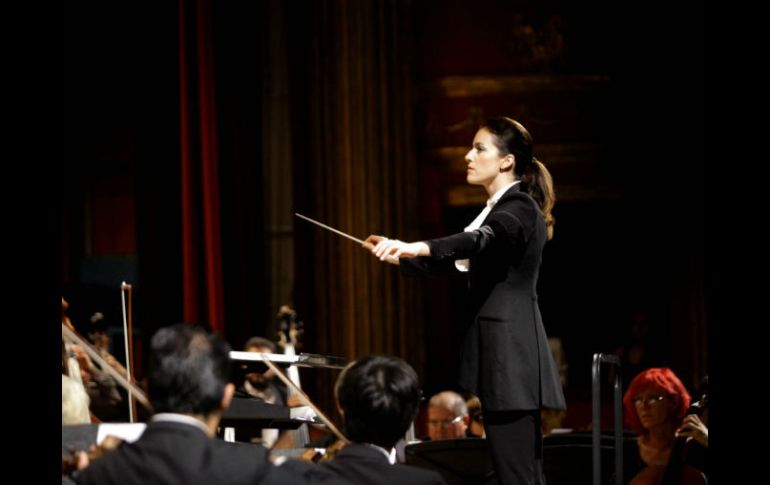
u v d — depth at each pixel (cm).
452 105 4016
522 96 4022
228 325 3766
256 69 3881
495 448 1195
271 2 4006
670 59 4047
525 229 1188
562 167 4047
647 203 4091
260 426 1270
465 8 4038
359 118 3844
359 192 3834
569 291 4509
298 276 3825
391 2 3891
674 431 1686
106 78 4138
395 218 3859
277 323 3944
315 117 3856
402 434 997
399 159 3875
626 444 1681
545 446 1554
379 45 3872
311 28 3875
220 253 3738
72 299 4112
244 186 3825
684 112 4034
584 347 4506
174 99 3906
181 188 3881
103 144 4200
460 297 4059
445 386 3981
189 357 882
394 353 3794
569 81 4028
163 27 3916
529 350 1202
